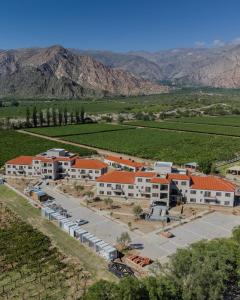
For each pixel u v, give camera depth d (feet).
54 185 467.52
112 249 276.00
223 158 645.10
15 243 298.97
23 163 513.45
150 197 403.54
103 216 359.87
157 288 193.88
